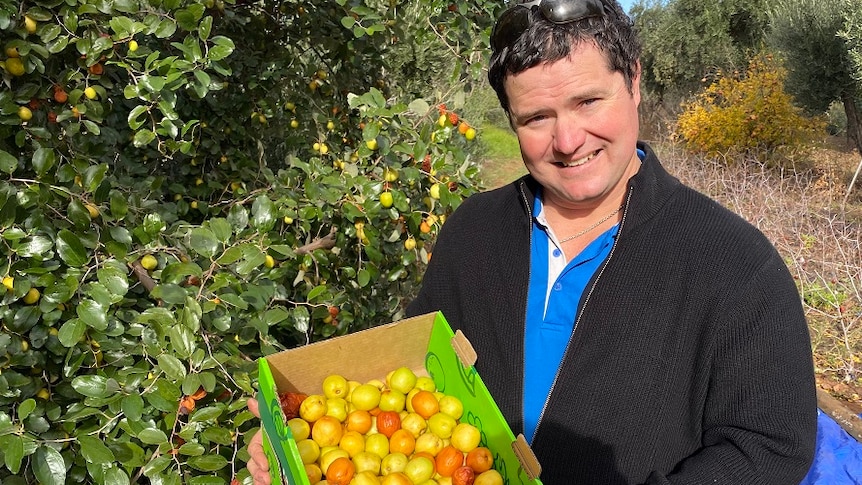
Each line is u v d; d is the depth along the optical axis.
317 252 2.23
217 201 2.76
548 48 1.07
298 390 1.38
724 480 1.02
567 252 1.29
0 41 1.64
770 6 11.09
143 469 1.48
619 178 1.20
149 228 1.66
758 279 1.05
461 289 1.43
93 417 1.58
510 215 1.40
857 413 3.56
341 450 1.26
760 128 8.80
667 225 1.15
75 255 1.45
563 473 1.22
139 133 1.77
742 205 6.44
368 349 1.40
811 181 7.91
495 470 1.19
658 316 1.12
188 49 1.79
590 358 1.18
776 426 1.02
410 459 1.28
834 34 7.97
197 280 1.75
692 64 12.26
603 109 1.12
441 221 2.36
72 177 1.61
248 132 3.11
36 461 1.36
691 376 1.12
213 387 1.46
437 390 1.43
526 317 1.31
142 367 1.57
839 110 10.95
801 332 1.05
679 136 10.37
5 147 1.73
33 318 1.48
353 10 2.43
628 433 1.15
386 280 2.83
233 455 1.67
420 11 2.71
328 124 3.09
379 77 3.52
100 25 1.82
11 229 1.42
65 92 1.83
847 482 2.41
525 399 1.29
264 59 3.13
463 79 2.66
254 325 1.72
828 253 5.37
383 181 2.18
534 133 1.19
